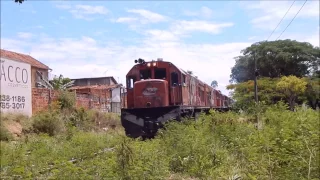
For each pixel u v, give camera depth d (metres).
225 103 39.81
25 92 24.03
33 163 10.01
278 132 9.95
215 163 8.89
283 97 38.41
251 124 13.74
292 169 6.88
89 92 36.59
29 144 15.23
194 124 14.34
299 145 7.78
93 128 25.77
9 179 7.15
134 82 18.50
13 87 22.95
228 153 9.95
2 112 21.30
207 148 9.68
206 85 26.38
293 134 9.12
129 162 7.29
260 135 10.02
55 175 6.85
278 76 51.19
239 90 41.97
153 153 8.62
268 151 8.47
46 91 26.38
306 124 10.52
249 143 9.62
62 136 18.45
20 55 38.97
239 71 54.06
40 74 37.97
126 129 17.73
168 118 16.94
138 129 17.44
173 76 18.06
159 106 17.27
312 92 43.25
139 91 17.75
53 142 16.02
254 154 8.43
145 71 18.39
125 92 18.69
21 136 19.47
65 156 11.33
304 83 37.97
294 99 38.66
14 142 16.64
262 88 39.62
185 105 18.23
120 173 6.98
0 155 11.80
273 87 39.41
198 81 23.05
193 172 8.48
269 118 14.02
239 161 8.96
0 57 21.84
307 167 6.82
